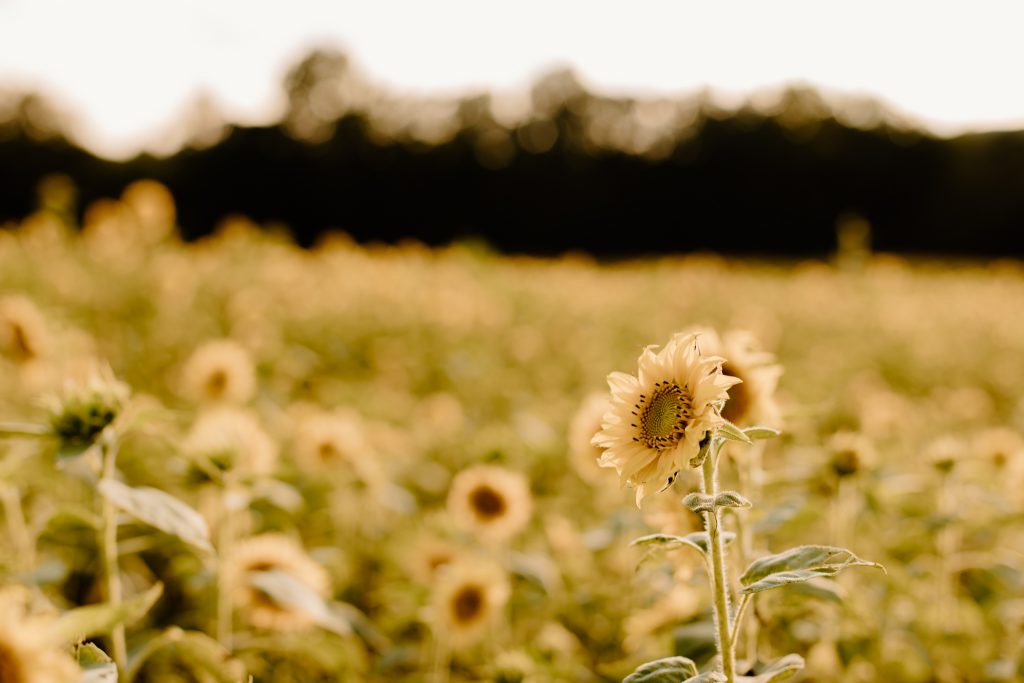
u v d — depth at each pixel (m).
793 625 2.89
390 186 32.84
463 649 3.41
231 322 9.18
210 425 3.04
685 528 2.28
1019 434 7.02
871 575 3.44
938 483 3.75
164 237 13.91
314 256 16.03
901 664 2.86
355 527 4.26
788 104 38.38
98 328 8.59
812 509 2.94
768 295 15.75
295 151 31.61
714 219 35.75
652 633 2.64
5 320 4.31
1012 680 2.68
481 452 4.47
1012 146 32.94
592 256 34.09
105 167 26.86
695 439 1.55
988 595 3.44
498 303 12.84
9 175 25.62
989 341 12.58
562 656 2.89
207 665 2.34
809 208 35.19
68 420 2.20
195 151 30.14
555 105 41.12
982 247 32.75
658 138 41.06
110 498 1.94
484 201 34.25
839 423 5.08
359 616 3.44
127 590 3.52
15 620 1.25
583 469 3.15
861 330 13.20
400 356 9.19
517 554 3.72
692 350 1.67
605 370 8.73
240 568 2.94
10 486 2.96
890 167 34.81
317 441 4.11
